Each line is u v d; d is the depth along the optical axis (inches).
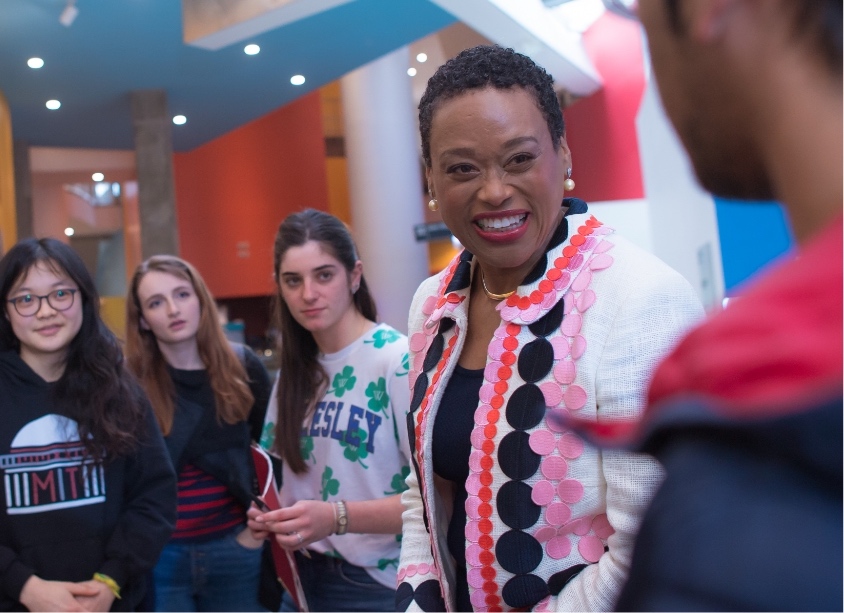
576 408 41.2
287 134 570.3
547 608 41.8
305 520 72.6
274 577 97.3
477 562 43.3
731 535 10.1
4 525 78.3
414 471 53.3
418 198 473.1
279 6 278.1
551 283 44.2
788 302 10.6
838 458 9.7
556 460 41.4
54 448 80.4
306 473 84.8
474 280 51.2
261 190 564.4
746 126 12.0
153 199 386.6
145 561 81.6
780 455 10.1
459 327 48.5
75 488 80.4
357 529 74.9
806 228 11.5
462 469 46.4
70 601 76.0
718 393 10.6
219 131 458.0
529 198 43.9
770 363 10.2
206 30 295.9
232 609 103.1
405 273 460.8
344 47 352.2
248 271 559.5
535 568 42.1
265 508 77.4
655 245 240.8
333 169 663.8
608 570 38.9
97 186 754.2
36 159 560.1
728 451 10.6
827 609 9.5
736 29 11.6
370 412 81.0
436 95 45.4
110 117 425.1
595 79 390.9
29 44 319.9
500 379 43.9
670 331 40.0
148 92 386.9
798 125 11.4
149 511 83.7
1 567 76.9
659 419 11.2
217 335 110.7
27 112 405.7
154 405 105.6
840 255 10.5
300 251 82.8
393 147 464.1
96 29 310.5
